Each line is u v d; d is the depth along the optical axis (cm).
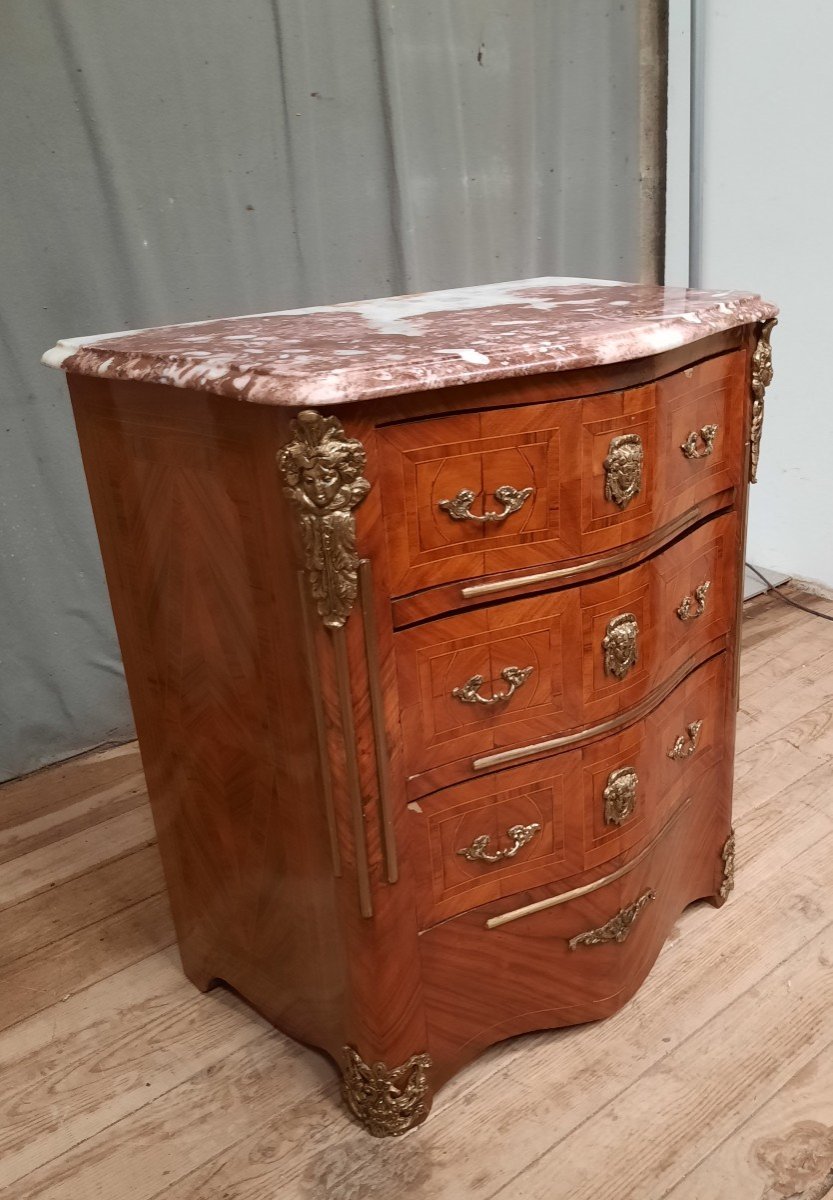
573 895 125
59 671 208
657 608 123
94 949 159
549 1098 125
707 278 263
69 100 174
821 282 239
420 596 103
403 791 109
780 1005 137
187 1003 147
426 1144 120
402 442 96
